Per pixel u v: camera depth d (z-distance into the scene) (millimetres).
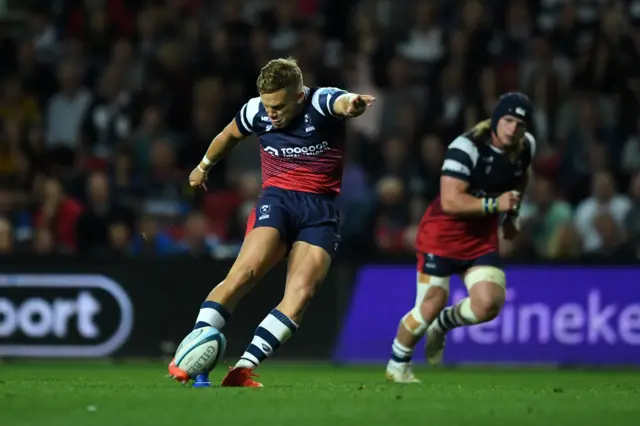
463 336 42031
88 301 42719
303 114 23969
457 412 18328
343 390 23109
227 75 55188
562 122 53281
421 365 42281
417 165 50312
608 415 18047
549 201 47500
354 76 56375
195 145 52375
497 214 28422
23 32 61562
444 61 55562
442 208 27844
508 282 42062
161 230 47250
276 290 42125
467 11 56844
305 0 61906
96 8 61281
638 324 41656
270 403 19438
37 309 42719
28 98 56906
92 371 36062
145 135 52375
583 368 41562
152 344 42406
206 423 16266
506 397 21594
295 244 24141
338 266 42500
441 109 54000
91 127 54594
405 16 61688
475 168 27906
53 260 42781
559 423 16781
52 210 46781
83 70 57750
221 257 42406
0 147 52531
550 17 59969
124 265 42688
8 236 45969
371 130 55281
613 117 54750
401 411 18391
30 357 42688
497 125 27594
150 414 17344
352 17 60500
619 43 55625
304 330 42469
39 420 16359
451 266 28359
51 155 53188
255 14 61344
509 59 55531
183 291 42438
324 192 24344
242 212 47750
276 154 24281
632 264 41781
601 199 47938
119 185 49812
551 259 41969
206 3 62000
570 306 41875
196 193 49594
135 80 57500
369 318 42344
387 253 43719
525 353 41875
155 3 60562
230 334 42250
